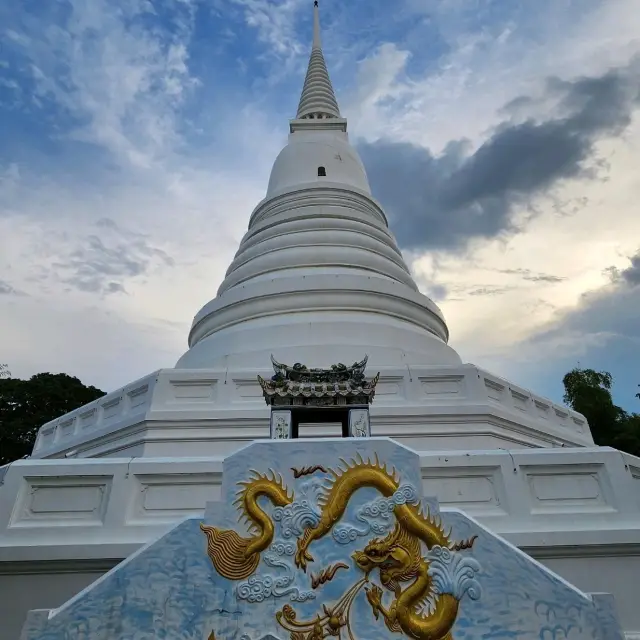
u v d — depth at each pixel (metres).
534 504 8.80
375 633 6.13
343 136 28.12
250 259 20.84
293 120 28.61
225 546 6.49
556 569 8.23
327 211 21.72
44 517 8.49
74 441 16.45
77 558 8.05
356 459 7.05
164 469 8.89
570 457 9.18
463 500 8.78
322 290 17.97
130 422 14.09
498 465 9.06
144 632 6.05
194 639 6.03
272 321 17.55
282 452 7.07
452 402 14.25
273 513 6.72
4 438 35.59
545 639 6.08
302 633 6.09
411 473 6.98
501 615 6.21
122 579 6.28
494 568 6.44
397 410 13.73
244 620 6.14
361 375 8.90
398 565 6.45
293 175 24.77
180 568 6.37
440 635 6.11
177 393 14.30
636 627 7.84
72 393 40.16
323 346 15.95
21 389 37.97
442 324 20.55
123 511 8.53
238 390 14.27
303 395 8.54
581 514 8.70
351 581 6.37
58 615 6.07
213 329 18.88
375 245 21.11
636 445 35.28
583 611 6.20
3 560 8.00
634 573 8.20
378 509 6.77
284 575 6.38
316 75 32.22
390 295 18.52
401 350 16.52
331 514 6.69
